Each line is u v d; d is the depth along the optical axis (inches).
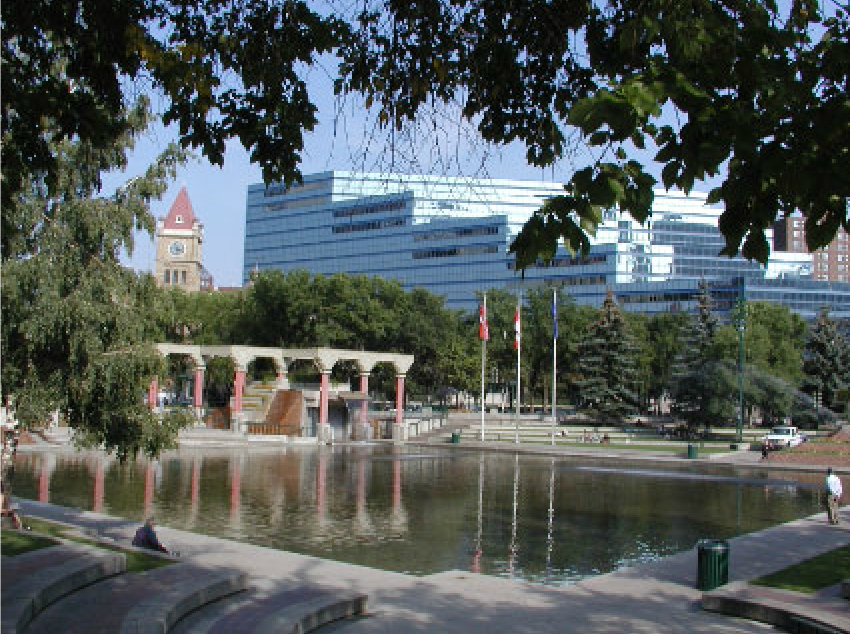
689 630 510.9
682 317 3676.2
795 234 7268.7
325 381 2564.0
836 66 219.5
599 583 659.4
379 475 1641.2
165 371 778.2
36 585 474.0
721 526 1059.3
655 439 2780.5
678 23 226.2
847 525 965.2
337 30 358.0
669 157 214.1
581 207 218.7
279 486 1405.0
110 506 1117.1
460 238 5930.1
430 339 3346.5
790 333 3639.3
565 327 3572.8
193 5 374.9
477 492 1392.7
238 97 378.0
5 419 443.8
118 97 395.9
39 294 696.4
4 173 381.7
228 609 518.3
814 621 494.3
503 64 338.0
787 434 2486.5
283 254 6658.5
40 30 399.2
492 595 604.7
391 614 540.4
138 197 812.0
